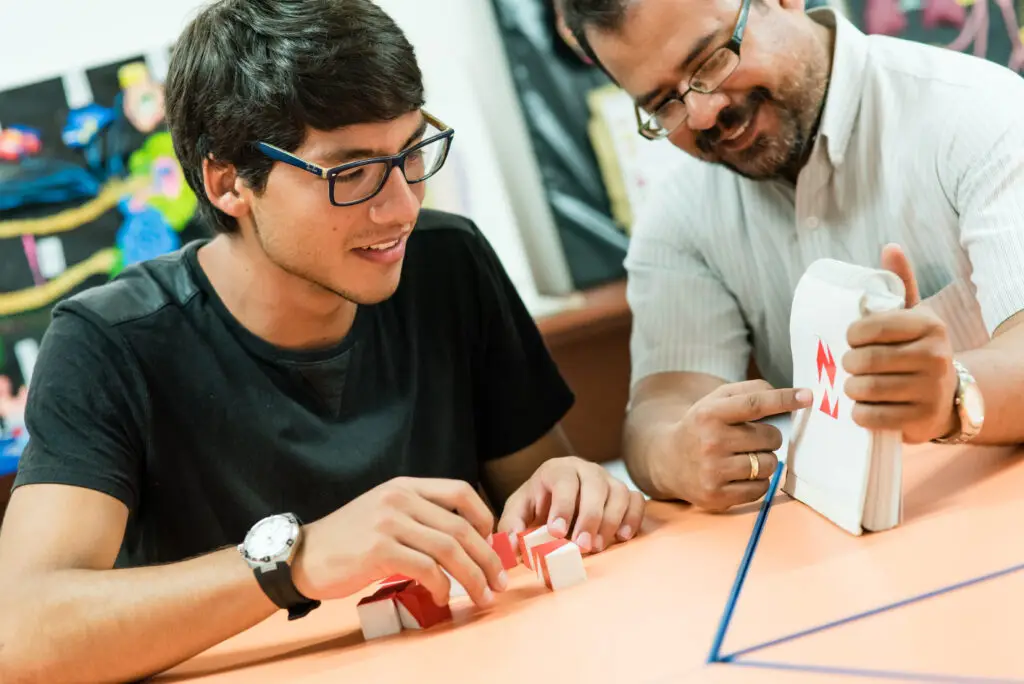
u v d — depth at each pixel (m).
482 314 1.38
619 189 2.33
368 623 0.93
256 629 1.04
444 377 1.34
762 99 1.32
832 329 0.95
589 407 2.33
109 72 2.14
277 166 1.07
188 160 1.16
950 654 0.64
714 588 0.85
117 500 1.09
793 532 0.96
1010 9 2.36
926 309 0.90
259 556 0.92
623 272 2.32
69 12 2.13
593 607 0.87
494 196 2.29
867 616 0.72
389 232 1.08
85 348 1.15
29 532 1.02
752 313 1.56
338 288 1.11
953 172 1.31
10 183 2.09
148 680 0.94
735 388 1.09
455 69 2.30
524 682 0.74
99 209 2.13
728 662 0.69
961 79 1.32
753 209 1.50
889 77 1.38
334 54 1.02
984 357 1.03
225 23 1.09
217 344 1.20
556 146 2.32
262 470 1.20
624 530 1.07
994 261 1.23
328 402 1.23
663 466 1.16
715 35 1.25
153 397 1.17
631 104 2.34
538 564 0.98
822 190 1.42
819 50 1.35
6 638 0.93
